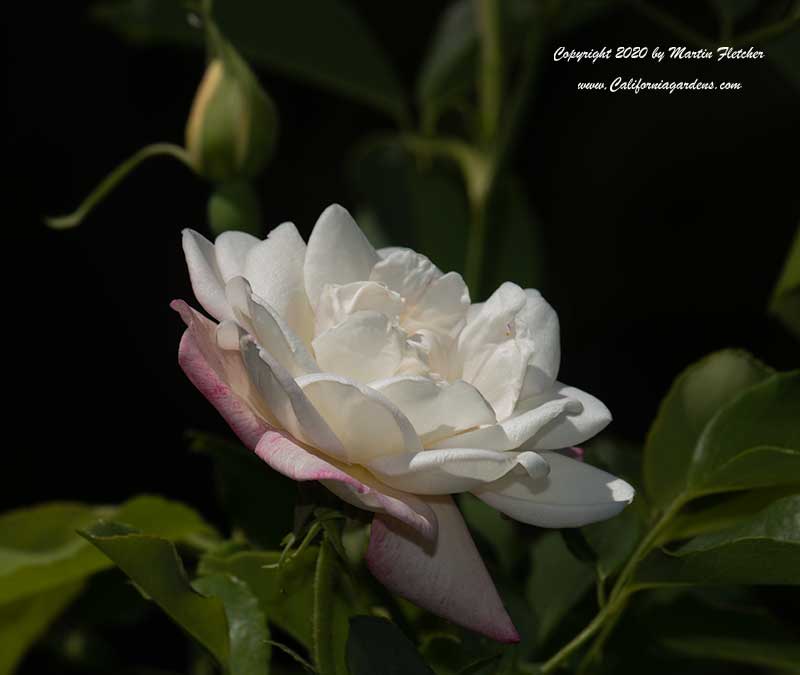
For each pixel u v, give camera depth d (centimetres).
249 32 70
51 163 99
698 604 59
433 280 50
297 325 49
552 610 58
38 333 96
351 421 47
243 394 48
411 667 48
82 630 67
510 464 47
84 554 56
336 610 53
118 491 96
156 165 101
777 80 101
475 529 58
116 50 101
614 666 58
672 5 96
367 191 72
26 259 97
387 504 46
